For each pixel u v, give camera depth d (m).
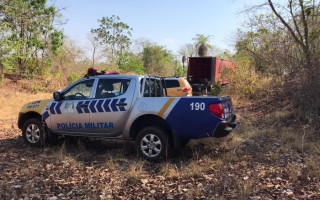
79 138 6.80
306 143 5.70
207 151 5.71
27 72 22.44
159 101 5.15
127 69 33.88
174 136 5.01
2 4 19.66
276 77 11.33
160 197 3.67
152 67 42.03
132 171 4.47
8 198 3.54
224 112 4.93
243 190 3.62
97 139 6.98
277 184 3.92
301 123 7.31
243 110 10.77
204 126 4.85
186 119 4.94
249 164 4.80
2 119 10.34
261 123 8.21
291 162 4.78
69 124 5.87
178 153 5.63
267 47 11.37
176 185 4.06
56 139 6.45
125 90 5.46
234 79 13.73
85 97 5.82
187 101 4.96
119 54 34.50
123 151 5.89
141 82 5.52
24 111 6.40
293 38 9.77
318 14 8.85
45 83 22.03
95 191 3.85
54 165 4.96
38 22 22.70
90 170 4.74
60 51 27.06
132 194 3.78
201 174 4.42
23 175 4.38
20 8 21.14
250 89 12.67
